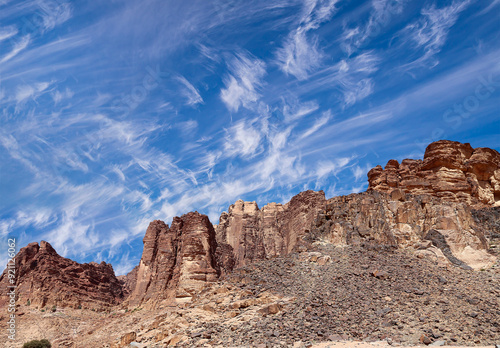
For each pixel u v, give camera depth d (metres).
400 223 77.19
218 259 120.75
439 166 87.81
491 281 61.72
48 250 163.75
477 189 86.56
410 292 58.16
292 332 50.41
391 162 92.12
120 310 113.62
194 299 71.50
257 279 69.94
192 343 53.09
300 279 67.50
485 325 47.94
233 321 57.34
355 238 76.06
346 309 54.97
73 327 128.75
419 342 45.06
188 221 120.81
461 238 72.44
